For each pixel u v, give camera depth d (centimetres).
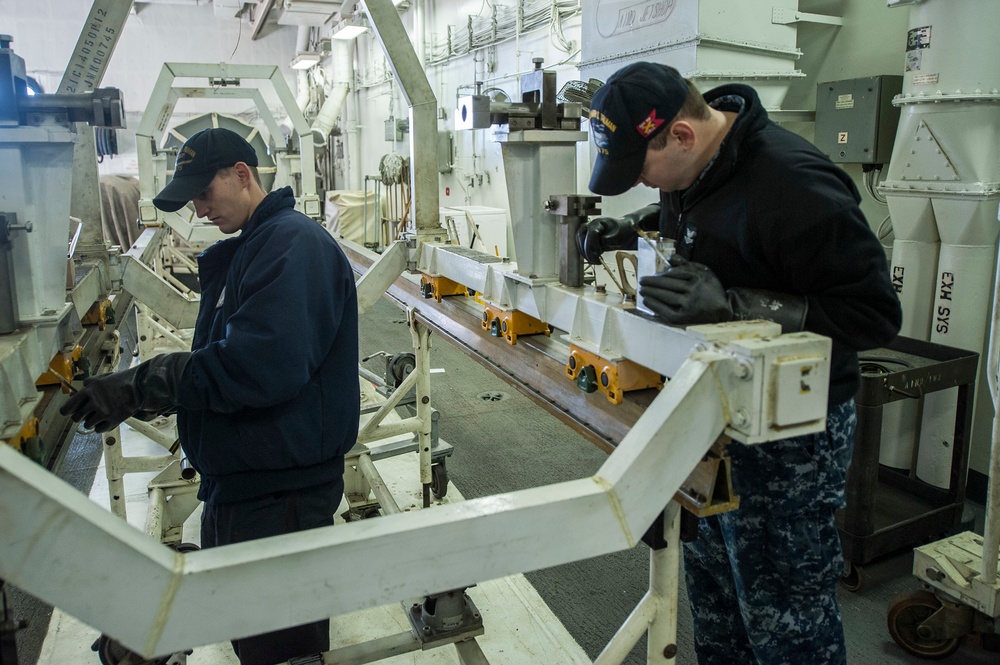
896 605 209
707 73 292
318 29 1138
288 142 698
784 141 121
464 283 216
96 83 285
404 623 220
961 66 246
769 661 142
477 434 370
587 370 144
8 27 1000
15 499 69
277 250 139
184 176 150
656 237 126
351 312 155
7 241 112
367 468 256
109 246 269
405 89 230
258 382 131
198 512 289
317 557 79
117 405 129
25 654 208
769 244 119
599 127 116
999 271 183
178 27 1141
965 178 253
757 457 133
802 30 339
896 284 288
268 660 159
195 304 259
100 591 72
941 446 279
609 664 125
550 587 240
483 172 661
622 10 328
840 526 239
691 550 163
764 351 88
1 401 101
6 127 118
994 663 203
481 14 645
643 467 91
